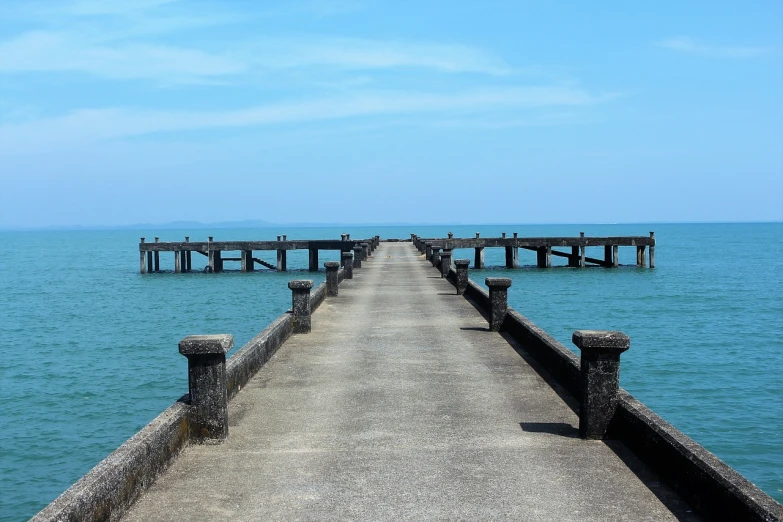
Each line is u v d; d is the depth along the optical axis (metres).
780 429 18.69
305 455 8.81
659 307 44.75
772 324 37.84
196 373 9.27
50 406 21.66
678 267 81.38
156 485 7.88
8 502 14.70
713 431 18.59
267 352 14.27
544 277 62.56
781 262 90.88
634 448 8.72
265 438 9.50
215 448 9.11
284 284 59.91
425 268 40.50
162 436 8.24
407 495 7.54
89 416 20.55
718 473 6.64
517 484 7.80
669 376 24.89
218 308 45.28
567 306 45.09
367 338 17.00
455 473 8.15
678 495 7.42
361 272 37.56
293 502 7.39
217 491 7.70
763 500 5.92
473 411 10.68
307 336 17.34
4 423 19.91
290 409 10.89
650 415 8.55
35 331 37.28
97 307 47.19
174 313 43.31
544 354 13.50
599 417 9.26
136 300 50.75
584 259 67.12
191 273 70.50
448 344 16.11
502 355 14.80
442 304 23.50
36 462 16.91
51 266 97.00
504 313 17.80
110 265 99.06
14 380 25.19
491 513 7.06
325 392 11.91
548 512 7.07
